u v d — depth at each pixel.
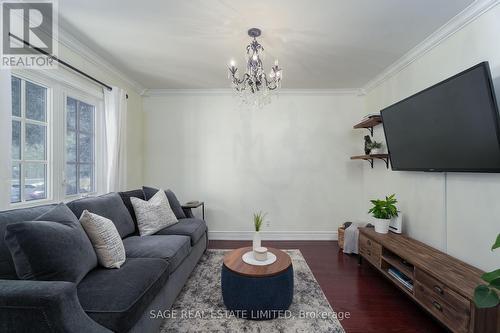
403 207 2.62
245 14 1.84
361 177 3.65
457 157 1.76
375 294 2.11
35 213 1.41
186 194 3.73
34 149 1.95
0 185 1.50
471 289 1.38
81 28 2.04
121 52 2.48
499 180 1.59
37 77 1.93
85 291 1.23
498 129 1.45
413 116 2.13
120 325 1.11
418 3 1.71
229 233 3.69
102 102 2.74
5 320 0.91
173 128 3.73
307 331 1.62
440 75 2.09
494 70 1.62
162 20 1.92
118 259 1.57
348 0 1.68
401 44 2.28
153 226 2.37
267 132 3.67
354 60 2.63
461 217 1.88
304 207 3.67
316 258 2.92
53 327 0.90
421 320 1.76
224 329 1.63
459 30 1.88
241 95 2.54
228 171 3.70
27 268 1.14
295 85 3.46
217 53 2.49
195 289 2.16
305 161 3.67
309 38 2.18
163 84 3.46
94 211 1.87
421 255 1.91
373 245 2.39
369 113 3.44
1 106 1.51
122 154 2.88
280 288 1.72
